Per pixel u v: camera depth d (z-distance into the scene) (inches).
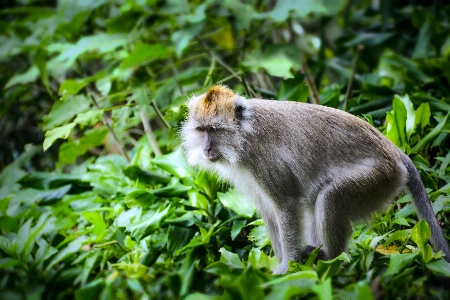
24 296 326.3
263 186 313.3
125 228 357.4
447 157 347.3
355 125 314.2
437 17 577.9
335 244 303.4
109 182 396.2
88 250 356.5
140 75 475.5
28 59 613.0
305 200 313.7
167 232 352.5
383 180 306.0
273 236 322.7
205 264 344.2
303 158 311.0
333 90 438.0
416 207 312.7
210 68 449.1
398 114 351.9
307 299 270.1
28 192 421.7
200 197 356.2
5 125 609.3
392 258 275.4
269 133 313.1
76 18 507.8
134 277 325.4
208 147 318.3
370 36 559.5
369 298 246.7
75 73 621.0
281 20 437.1
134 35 476.1
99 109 447.5
